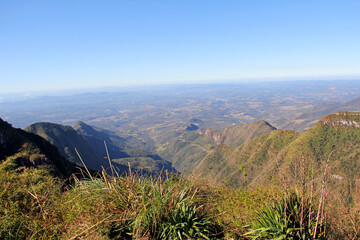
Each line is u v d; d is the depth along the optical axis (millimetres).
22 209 3564
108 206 3354
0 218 3174
